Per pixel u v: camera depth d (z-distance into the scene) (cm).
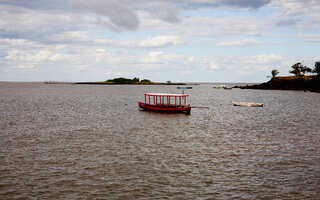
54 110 6738
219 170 2378
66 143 3253
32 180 2120
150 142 3359
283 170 2381
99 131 4025
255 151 2964
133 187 2023
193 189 2002
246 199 1861
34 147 3052
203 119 5369
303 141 3438
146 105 6619
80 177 2194
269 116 5853
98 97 12012
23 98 10975
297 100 10388
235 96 13600
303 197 1886
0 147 3036
